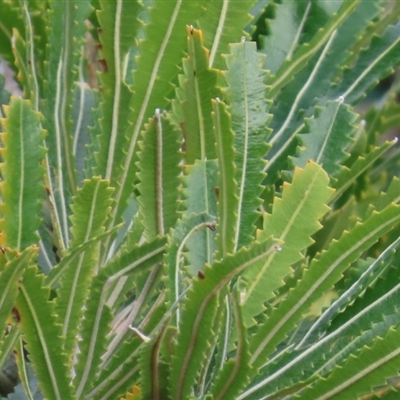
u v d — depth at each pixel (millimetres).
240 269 542
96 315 623
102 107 717
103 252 720
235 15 716
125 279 693
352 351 651
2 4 789
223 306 594
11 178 571
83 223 605
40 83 780
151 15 687
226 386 592
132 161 729
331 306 695
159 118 637
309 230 602
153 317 631
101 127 718
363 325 664
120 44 705
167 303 605
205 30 723
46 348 573
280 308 612
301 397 604
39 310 554
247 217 623
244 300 629
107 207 602
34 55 765
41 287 545
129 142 727
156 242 617
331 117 740
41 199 588
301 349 666
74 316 610
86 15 745
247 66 622
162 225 662
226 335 621
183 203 653
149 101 719
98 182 590
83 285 601
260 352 627
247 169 623
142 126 726
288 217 602
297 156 731
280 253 612
